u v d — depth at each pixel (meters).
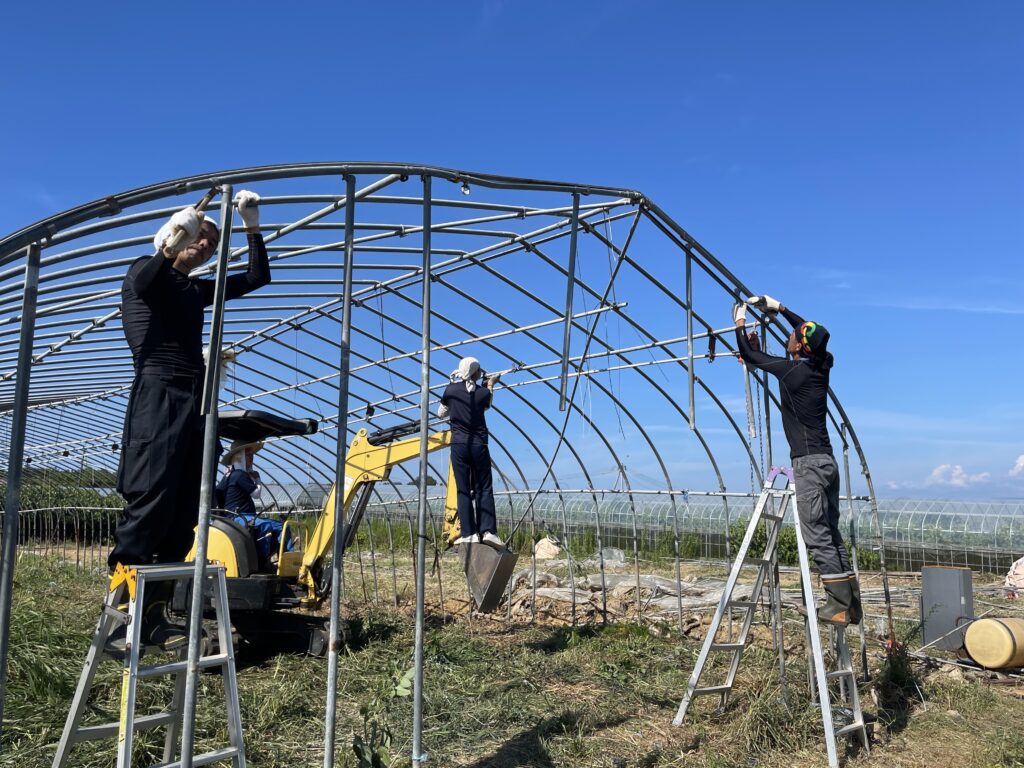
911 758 6.07
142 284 3.87
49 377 11.10
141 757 5.17
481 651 8.82
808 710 6.55
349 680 7.54
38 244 3.57
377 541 20.27
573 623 10.30
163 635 4.22
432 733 6.07
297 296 8.12
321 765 5.38
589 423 10.31
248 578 8.38
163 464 3.91
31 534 23.91
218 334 3.76
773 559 6.73
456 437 8.39
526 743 5.92
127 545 3.86
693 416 6.74
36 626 7.91
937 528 20.02
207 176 3.84
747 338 7.41
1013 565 15.35
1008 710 7.27
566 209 6.24
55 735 5.48
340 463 4.36
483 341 9.28
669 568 17.62
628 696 7.13
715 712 6.67
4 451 18.92
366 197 5.22
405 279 8.04
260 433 8.78
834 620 6.32
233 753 3.86
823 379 6.58
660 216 6.28
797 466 6.51
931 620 9.44
